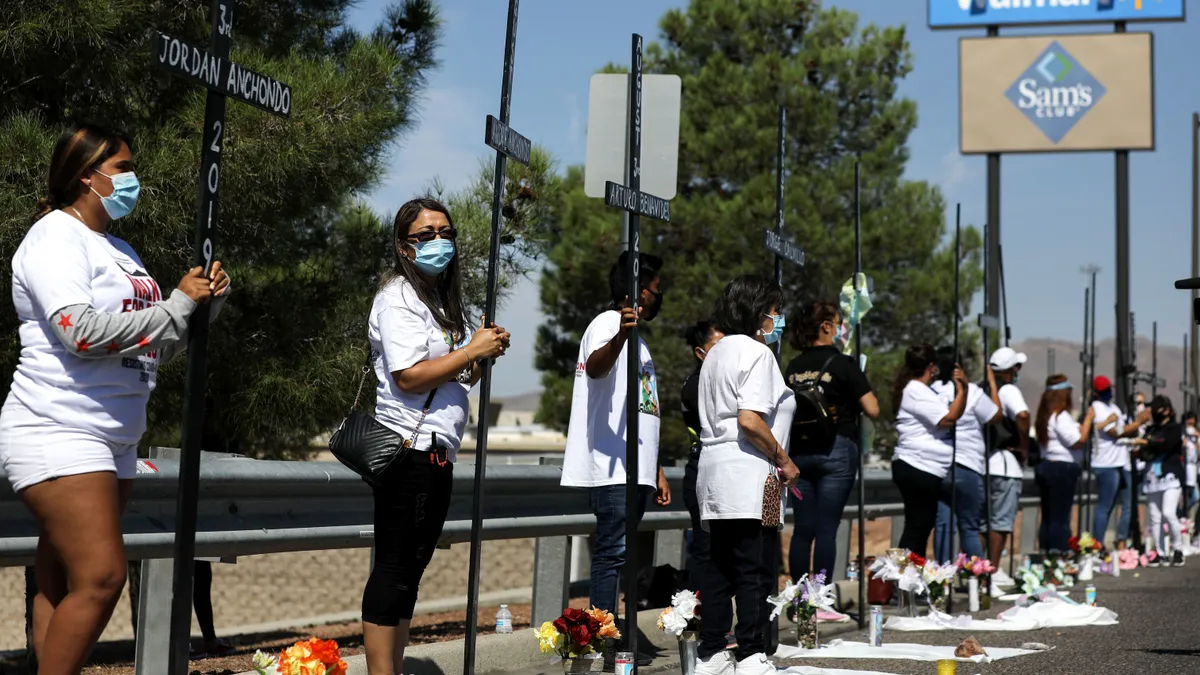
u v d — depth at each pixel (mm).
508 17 5102
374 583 4742
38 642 3883
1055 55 27609
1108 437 14211
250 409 9109
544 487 7293
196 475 3859
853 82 23734
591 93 6695
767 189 21812
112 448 3738
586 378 6438
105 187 3779
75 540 3617
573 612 6102
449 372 4672
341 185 9344
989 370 10883
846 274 21781
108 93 8625
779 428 6047
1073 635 8328
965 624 8688
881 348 23406
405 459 4688
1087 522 14789
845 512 10875
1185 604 10359
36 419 3627
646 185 6633
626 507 5918
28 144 7539
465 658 5203
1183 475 15453
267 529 5590
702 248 22547
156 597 5418
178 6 8969
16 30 7617
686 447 21719
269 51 9641
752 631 5996
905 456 9508
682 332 22109
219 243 8883
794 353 20844
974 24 28219
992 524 11375
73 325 3561
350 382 9289
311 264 9898
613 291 6477
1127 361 25344
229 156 8148
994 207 27391
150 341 3652
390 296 4758
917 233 22656
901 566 8742
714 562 6098
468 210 9445
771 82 22984
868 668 6746
